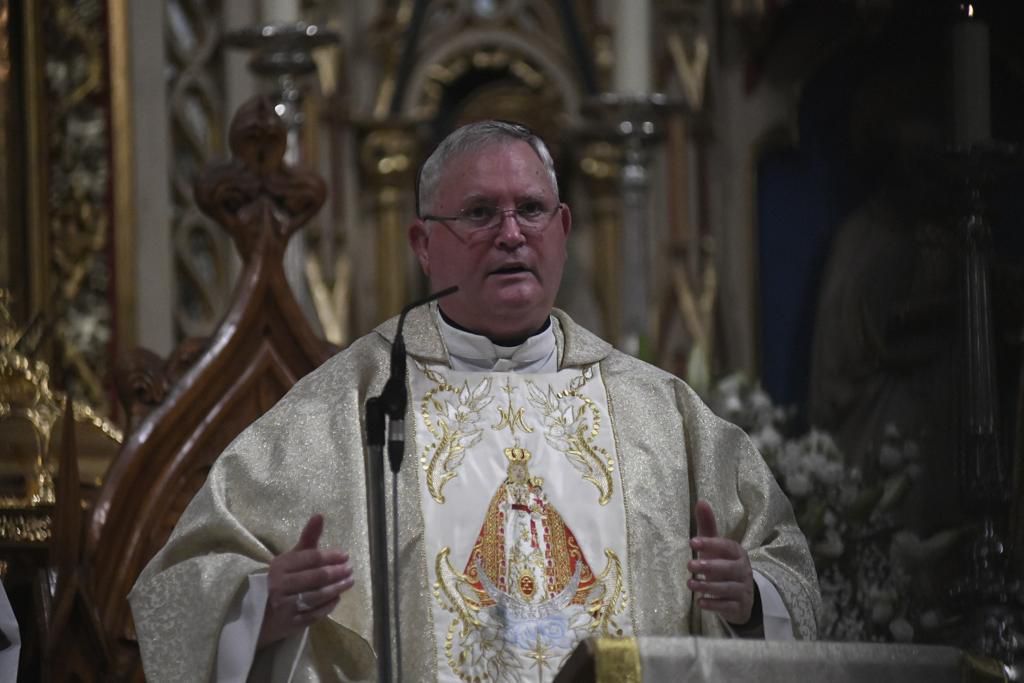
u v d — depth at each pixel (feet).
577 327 56.70
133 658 58.80
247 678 48.91
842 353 78.95
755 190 104.27
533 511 52.49
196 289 89.30
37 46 82.43
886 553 62.85
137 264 85.15
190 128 90.38
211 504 51.19
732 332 104.78
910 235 68.03
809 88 98.84
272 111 64.03
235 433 61.67
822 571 63.21
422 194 54.90
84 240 83.97
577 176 103.81
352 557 51.06
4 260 78.64
